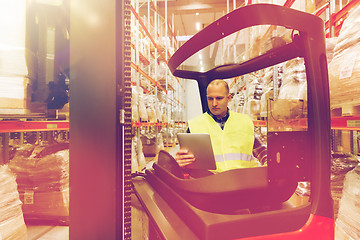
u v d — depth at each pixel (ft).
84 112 2.68
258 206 2.75
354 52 4.19
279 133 2.55
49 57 4.32
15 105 3.75
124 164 2.82
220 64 6.06
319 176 2.53
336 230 4.65
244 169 2.64
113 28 2.60
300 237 2.31
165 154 3.82
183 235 2.22
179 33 36.14
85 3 2.65
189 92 43.96
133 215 3.86
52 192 6.70
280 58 4.41
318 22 2.62
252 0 11.50
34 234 6.17
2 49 3.61
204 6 26.20
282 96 8.02
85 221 2.67
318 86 2.58
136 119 12.03
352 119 4.30
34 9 4.15
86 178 2.67
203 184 2.49
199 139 3.99
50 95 4.38
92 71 2.66
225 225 2.09
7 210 4.32
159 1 25.86
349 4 7.75
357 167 4.61
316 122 2.56
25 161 6.79
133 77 13.47
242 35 12.75
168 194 3.10
